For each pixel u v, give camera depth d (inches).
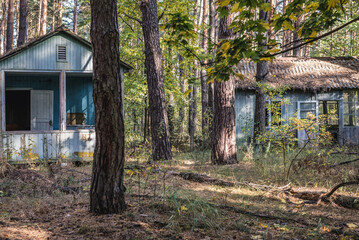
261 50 155.3
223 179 327.6
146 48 466.0
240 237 163.6
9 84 521.7
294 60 731.4
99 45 183.9
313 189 284.2
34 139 427.8
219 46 161.0
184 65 682.2
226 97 436.1
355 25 802.8
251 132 647.1
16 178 299.0
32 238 156.4
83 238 157.6
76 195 249.9
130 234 162.6
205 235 165.6
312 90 655.8
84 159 448.5
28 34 1341.0
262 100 541.6
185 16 162.2
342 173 326.3
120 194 198.5
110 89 186.2
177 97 695.7
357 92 685.3
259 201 251.8
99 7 183.2
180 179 326.0
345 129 675.4
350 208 237.3
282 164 404.8
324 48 999.0
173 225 173.5
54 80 541.3
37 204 215.3
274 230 179.5
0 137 405.4
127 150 495.5
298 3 151.1
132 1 647.1
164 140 459.5
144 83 655.1
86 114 550.6
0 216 190.7
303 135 599.8
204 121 730.2
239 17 154.0
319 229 171.6
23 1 631.2
